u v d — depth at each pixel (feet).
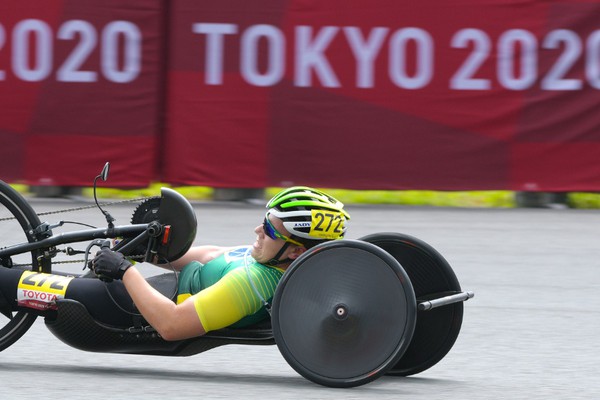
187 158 114.21
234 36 113.19
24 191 116.16
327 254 48.65
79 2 112.78
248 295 49.90
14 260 80.28
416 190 114.11
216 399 47.52
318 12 112.88
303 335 48.83
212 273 51.96
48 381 50.80
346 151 113.91
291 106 113.60
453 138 113.50
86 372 53.42
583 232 104.68
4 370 53.47
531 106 113.19
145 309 49.75
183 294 52.19
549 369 56.80
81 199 115.24
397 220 108.68
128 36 113.19
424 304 48.88
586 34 112.47
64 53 112.98
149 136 114.21
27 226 54.03
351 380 48.65
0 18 112.78
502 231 104.22
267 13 112.88
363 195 121.49
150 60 113.60
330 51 113.09
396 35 112.88
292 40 113.09
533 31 112.47
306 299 48.78
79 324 51.72
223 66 113.50
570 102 113.19
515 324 68.39
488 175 113.91
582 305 74.69
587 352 61.16
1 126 113.60
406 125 113.50
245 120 113.80
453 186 113.91
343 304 48.37
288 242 50.42
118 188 114.21
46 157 113.91
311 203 50.42
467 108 113.29
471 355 59.82
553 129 113.50
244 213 110.01
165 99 114.62
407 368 53.52
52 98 113.39
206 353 59.16
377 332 48.42
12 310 53.36
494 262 89.92
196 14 113.19
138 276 50.08
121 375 52.85
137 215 53.16
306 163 114.01
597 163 113.91
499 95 113.09
